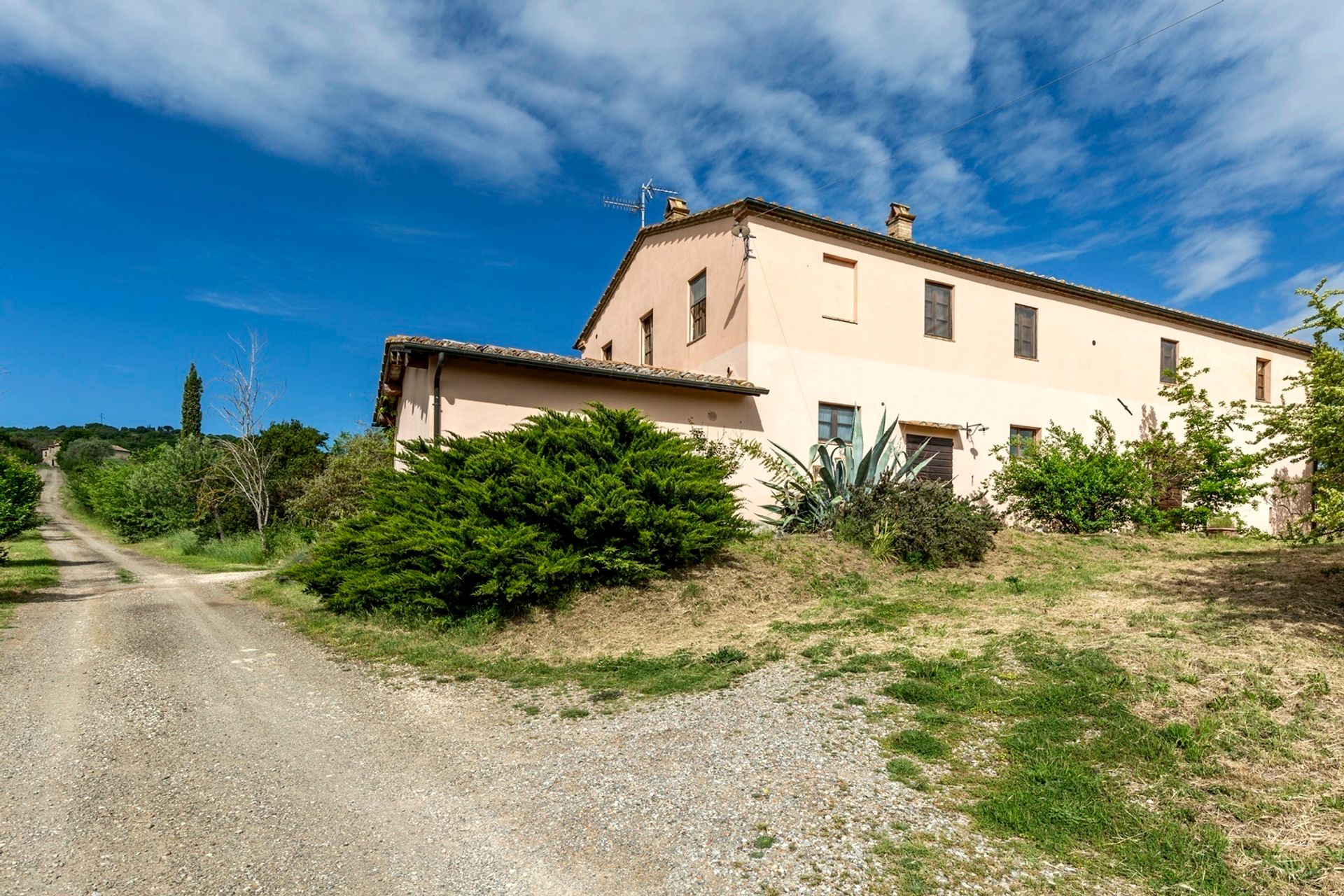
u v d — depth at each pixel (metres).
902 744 4.09
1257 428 19.70
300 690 5.80
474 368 11.19
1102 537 13.16
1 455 17.91
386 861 3.01
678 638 7.14
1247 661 4.91
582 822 3.34
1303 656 4.94
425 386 11.50
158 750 4.37
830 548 10.44
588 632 7.41
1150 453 16.47
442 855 3.06
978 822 3.22
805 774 3.76
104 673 6.36
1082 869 2.86
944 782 3.64
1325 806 3.21
